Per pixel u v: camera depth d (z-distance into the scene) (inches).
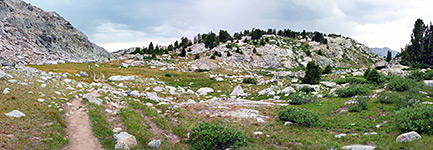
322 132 714.2
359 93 1232.2
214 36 5748.0
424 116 579.8
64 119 662.5
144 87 1860.2
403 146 492.7
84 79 2000.5
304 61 5113.2
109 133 610.9
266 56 4980.3
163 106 1136.2
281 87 2041.1
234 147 564.4
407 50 2962.6
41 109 665.6
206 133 598.2
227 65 4357.8
